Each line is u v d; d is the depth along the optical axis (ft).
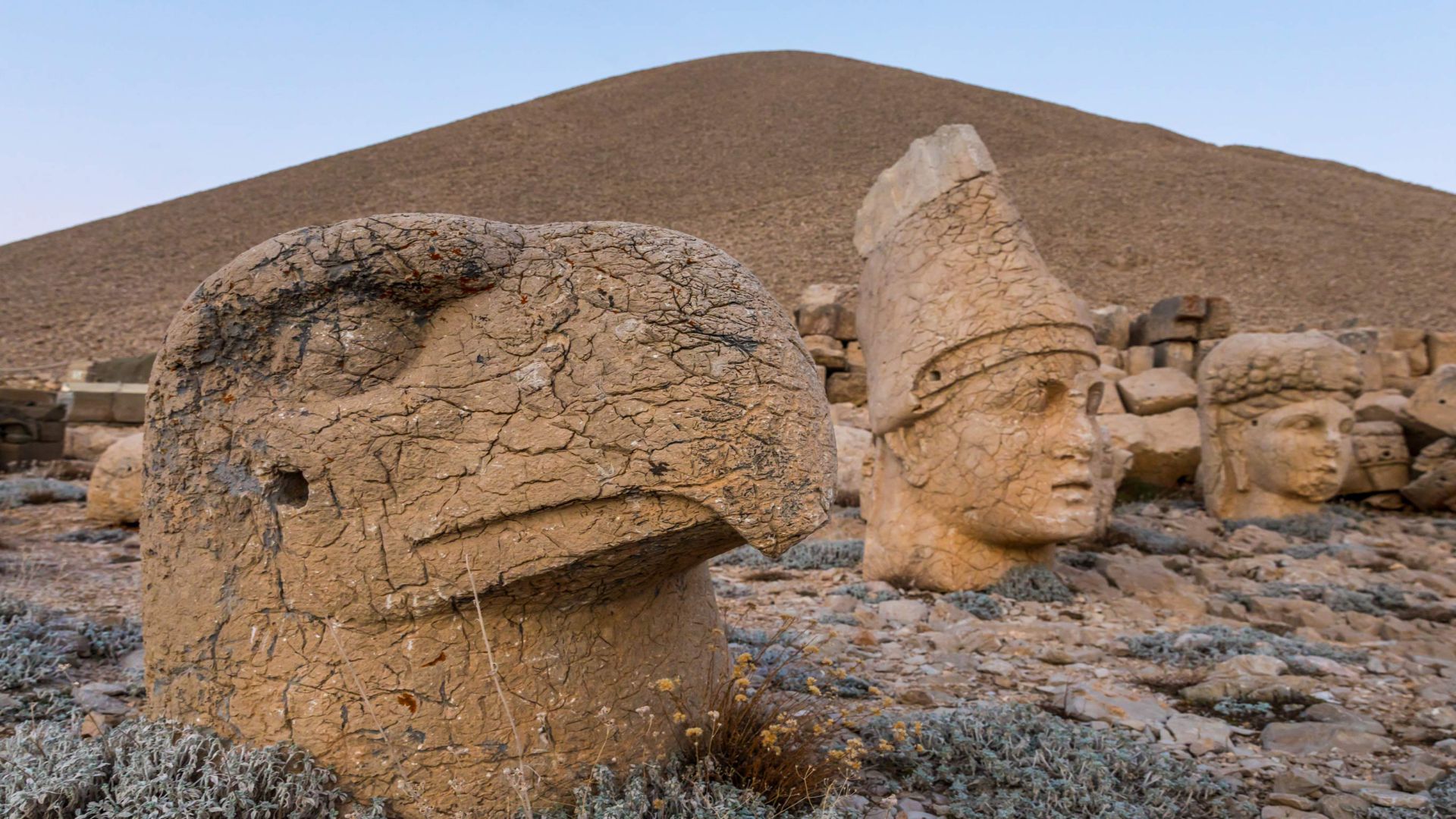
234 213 133.59
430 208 125.49
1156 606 20.84
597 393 7.64
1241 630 17.75
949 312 20.01
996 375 19.70
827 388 44.80
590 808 8.10
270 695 8.06
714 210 118.73
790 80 181.78
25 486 31.83
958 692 14.07
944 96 167.02
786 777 9.16
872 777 10.64
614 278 8.00
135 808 7.43
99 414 50.78
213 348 8.15
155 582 8.53
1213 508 32.73
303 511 7.90
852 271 90.02
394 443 7.76
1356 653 16.88
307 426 7.85
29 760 7.88
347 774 7.98
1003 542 20.66
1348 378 30.17
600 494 7.54
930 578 20.94
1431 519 33.94
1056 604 20.22
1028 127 151.12
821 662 13.42
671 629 9.38
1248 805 10.34
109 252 119.24
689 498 7.54
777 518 7.51
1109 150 139.95
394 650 7.97
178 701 8.39
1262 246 101.81
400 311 8.03
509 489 7.61
